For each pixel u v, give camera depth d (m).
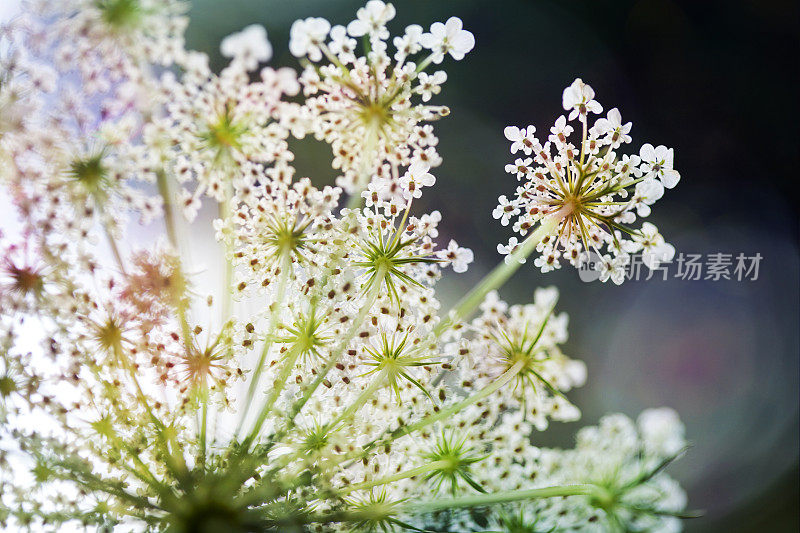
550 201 0.20
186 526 0.18
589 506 0.20
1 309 0.19
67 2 0.18
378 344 0.19
